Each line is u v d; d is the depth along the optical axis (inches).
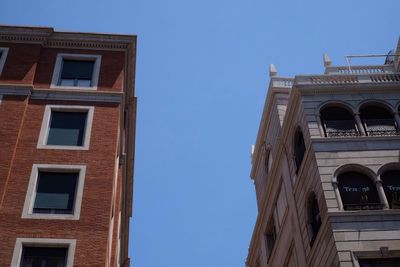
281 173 1317.7
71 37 1261.1
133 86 1346.0
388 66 1272.1
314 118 1116.5
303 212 1117.1
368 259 893.2
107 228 936.9
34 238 904.3
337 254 896.3
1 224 913.5
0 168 988.6
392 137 1069.1
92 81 1189.1
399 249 896.3
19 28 1248.8
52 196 976.9
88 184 991.6
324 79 1200.8
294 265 1193.4
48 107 1119.6
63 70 1209.4
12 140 1039.0
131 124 1419.8
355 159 1035.3
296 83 1191.6
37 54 1215.6
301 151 1176.8
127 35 1278.3
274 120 1408.7
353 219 938.1
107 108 1135.0
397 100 1152.8
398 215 941.2
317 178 1024.2
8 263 868.6
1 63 1184.2
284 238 1278.3
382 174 1018.7
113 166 1031.6
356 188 1002.7
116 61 1240.8
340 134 1096.2
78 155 1038.4
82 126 1102.4
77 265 881.5
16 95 1122.0
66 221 933.8
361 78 1197.7
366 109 1144.2
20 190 968.9
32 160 1019.3
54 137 1073.5
